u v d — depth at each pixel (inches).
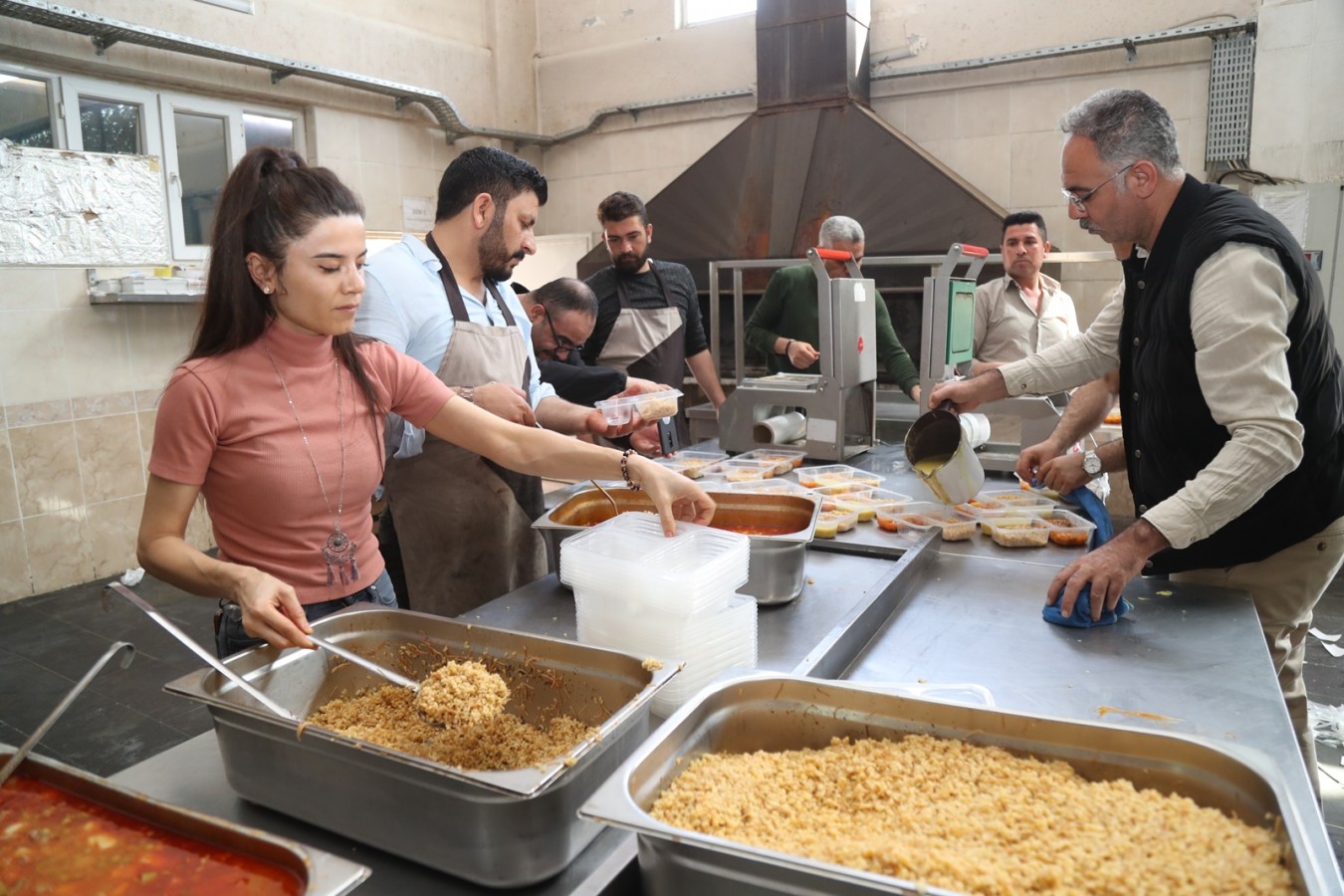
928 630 57.3
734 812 32.7
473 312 74.8
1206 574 67.9
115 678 122.6
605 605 48.8
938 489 75.7
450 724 39.2
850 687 38.4
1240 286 56.6
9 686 121.1
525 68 254.2
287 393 49.3
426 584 76.9
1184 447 63.8
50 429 159.9
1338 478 62.6
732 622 48.9
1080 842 29.9
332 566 51.9
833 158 196.4
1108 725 34.7
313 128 204.1
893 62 207.6
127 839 31.4
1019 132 197.3
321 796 36.2
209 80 180.4
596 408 78.8
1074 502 82.7
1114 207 64.3
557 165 259.0
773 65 205.5
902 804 33.5
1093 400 85.4
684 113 234.4
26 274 154.8
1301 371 60.0
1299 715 71.3
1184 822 30.8
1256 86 171.2
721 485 87.8
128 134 173.5
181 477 46.6
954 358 101.9
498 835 32.2
